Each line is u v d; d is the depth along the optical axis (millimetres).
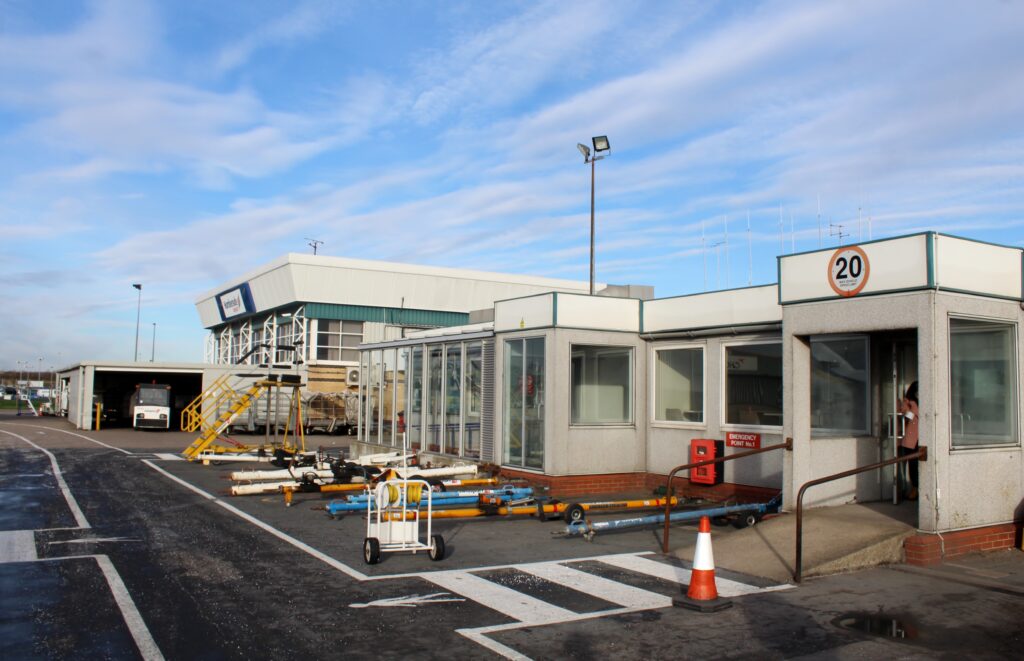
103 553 9773
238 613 7227
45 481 17328
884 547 9352
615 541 11094
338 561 9469
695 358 15781
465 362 18859
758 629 6891
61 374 59219
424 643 6441
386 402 22922
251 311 51750
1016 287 10578
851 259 10477
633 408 16625
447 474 16812
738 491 14461
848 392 11766
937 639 6660
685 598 7699
